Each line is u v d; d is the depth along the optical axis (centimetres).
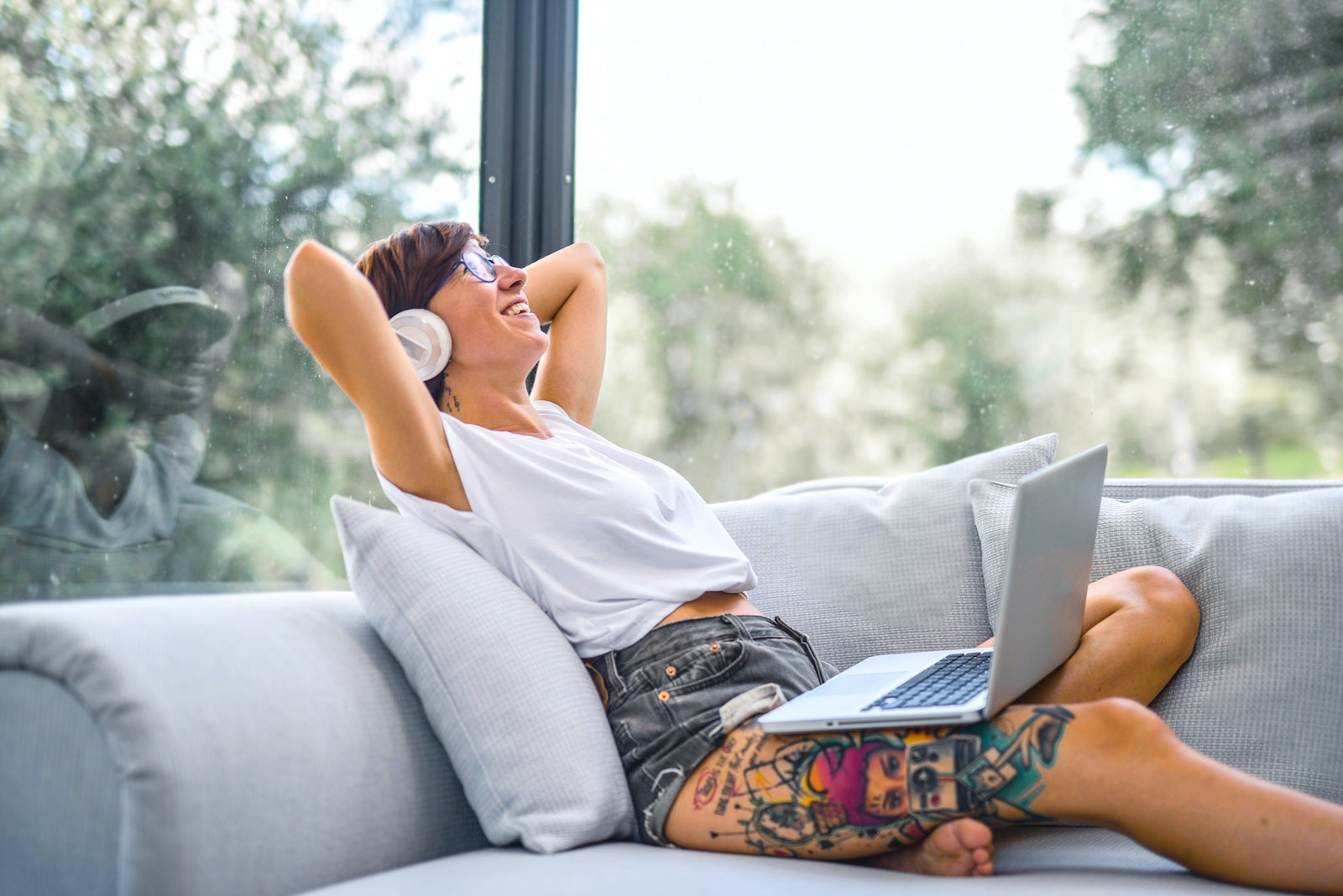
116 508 150
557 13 235
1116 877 95
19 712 94
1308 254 222
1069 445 234
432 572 120
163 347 158
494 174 223
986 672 115
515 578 134
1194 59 230
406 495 134
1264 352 223
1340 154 221
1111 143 234
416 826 112
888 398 245
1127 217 233
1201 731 125
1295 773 121
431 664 116
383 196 200
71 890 90
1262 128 226
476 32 224
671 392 246
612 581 130
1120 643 122
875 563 155
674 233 248
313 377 182
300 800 98
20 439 139
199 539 162
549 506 134
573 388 172
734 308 249
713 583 132
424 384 139
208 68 169
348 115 194
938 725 101
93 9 152
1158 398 229
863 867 103
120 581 150
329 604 124
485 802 113
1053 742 96
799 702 112
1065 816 96
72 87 149
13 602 137
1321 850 86
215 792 91
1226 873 91
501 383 150
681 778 114
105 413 150
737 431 247
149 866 86
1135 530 145
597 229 242
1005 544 148
